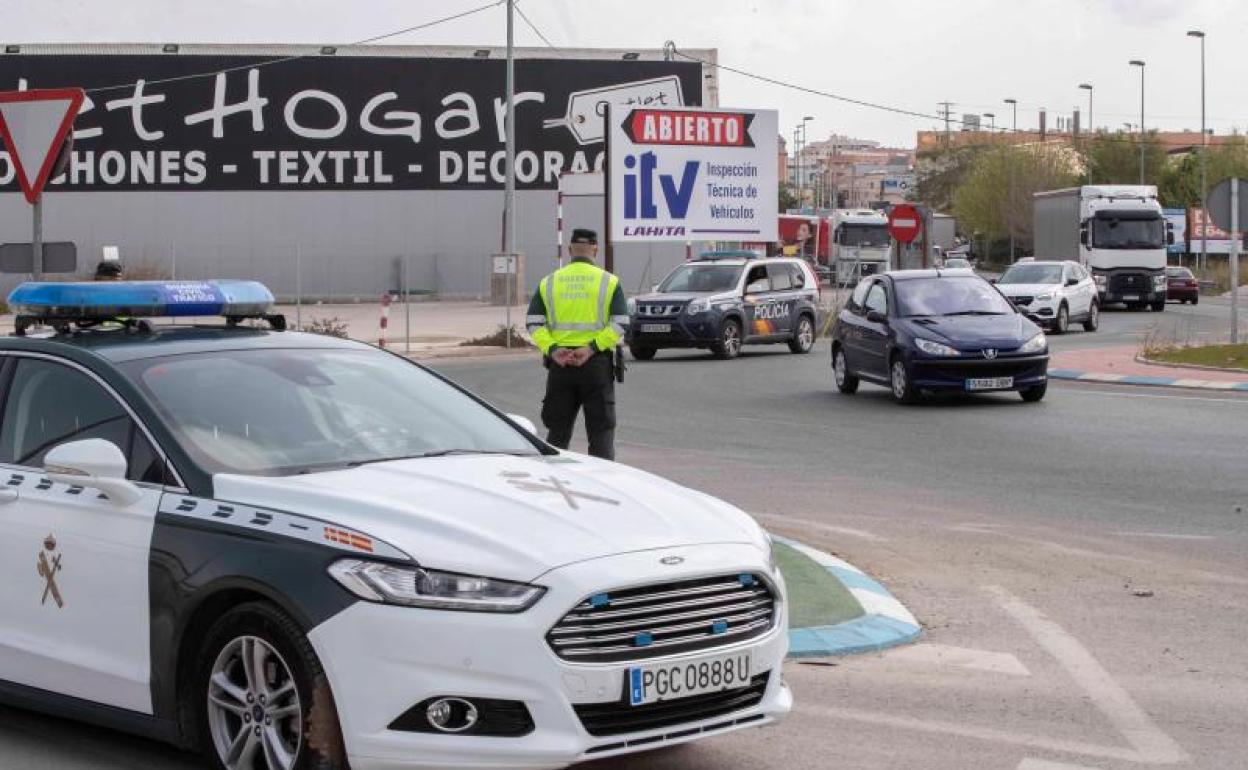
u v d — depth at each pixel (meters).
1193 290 68.81
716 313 34.25
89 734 7.25
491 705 5.65
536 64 66.44
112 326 7.98
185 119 65.44
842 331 25.88
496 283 61.28
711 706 6.11
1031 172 120.06
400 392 7.70
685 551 6.11
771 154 41.25
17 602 6.96
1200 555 11.96
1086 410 22.56
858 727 7.46
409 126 66.31
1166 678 8.45
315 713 5.80
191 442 6.66
